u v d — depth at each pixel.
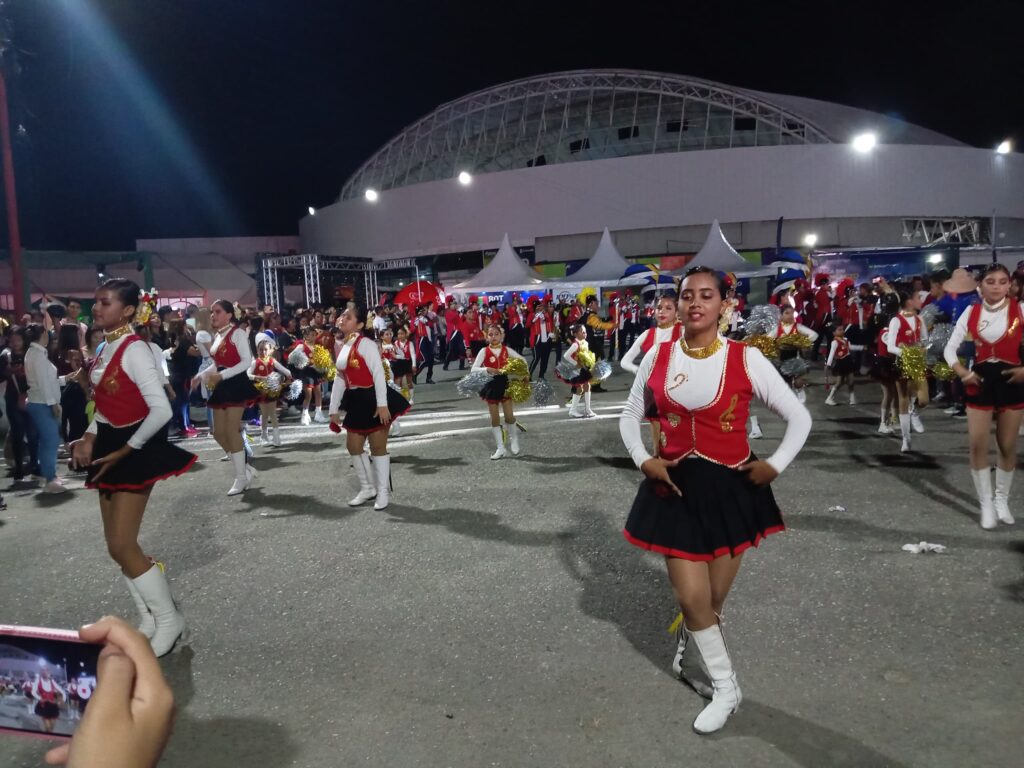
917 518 5.42
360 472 6.62
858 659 3.39
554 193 44.00
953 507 5.66
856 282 19.70
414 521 6.02
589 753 2.77
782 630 3.73
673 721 2.96
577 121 48.84
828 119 45.94
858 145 25.91
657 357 3.01
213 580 4.91
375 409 6.36
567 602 4.22
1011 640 3.48
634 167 42.41
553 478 7.26
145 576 3.77
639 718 3.00
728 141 44.88
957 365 5.14
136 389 3.82
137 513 3.77
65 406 9.59
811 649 3.51
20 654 0.94
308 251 55.66
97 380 3.83
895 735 2.78
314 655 3.73
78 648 0.93
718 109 46.31
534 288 26.70
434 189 47.12
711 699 3.10
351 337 6.38
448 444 9.51
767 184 41.25
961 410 9.95
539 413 11.85
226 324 7.14
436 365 23.11
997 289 4.96
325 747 2.90
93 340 9.67
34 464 8.82
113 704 0.86
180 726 3.10
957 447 7.84
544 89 50.59
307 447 9.97
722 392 2.81
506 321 21.38
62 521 6.71
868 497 6.03
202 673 3.59
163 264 33.03
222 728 3.08
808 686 3.18
